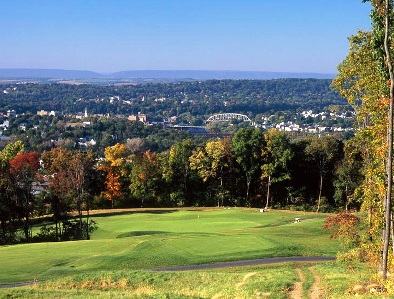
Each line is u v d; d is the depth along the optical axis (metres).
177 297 24.53
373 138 28.78
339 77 32.50
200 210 88.19
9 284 35.94
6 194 69.00
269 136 93.06
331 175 93.44
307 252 45.16
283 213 80.50
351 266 34.84
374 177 28.94
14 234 68.00
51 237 67.56
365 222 34.12
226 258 42.84
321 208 88.75
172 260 42.25
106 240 52.97
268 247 46.28
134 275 33.91
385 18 24.42
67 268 40.53
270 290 27.28
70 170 72.75
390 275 27.41
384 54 25.09
